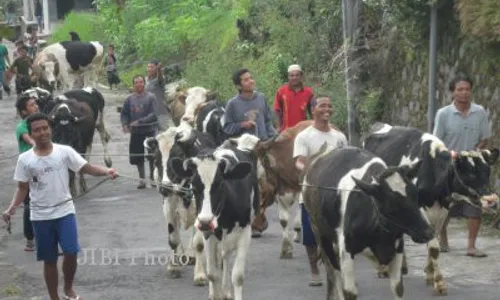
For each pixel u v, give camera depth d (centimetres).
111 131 2997
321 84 2427
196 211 1157
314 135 1259
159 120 2231
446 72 1891
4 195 2136
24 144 1595
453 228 1634
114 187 2162
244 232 1164
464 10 1692
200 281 1328
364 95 2270
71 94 2281
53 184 1168
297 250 1522
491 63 1691
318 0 2573
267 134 1499
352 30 2277
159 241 1616
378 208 995
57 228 1178
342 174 1075
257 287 1309
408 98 2091
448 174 1209
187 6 3884
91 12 5647
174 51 3800
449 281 1312
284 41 2669
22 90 3403
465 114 1371
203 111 1777
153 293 1298
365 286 1290
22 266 1494
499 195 1603
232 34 3147
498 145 1656
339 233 1066
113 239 1642
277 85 2564
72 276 1200
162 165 1353
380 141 1305
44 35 5594
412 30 1955
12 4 5788
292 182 1425
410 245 1518
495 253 1458
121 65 4222
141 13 4150
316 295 1260
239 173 1130
